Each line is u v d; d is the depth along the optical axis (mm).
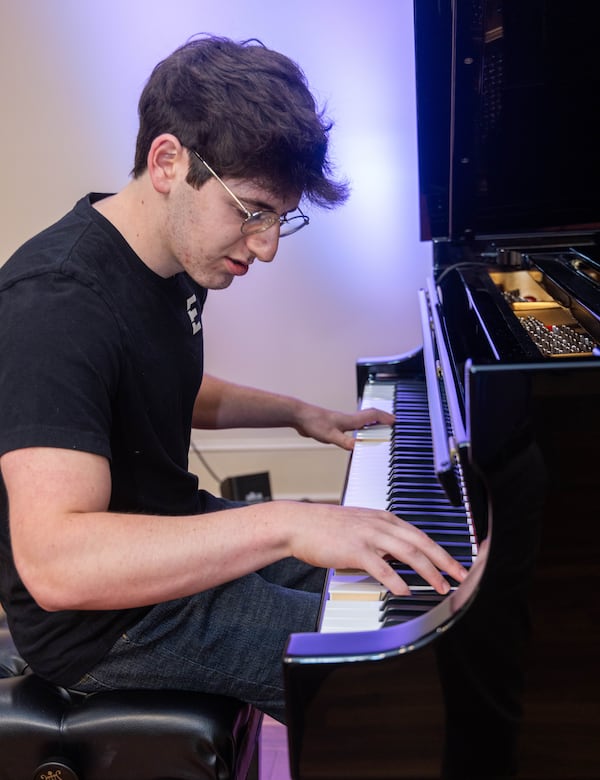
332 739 914
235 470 3051
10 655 1354
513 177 1662
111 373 1101
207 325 2916
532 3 1480
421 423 1571
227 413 1665
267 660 1181
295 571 1472
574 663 884
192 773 1130
